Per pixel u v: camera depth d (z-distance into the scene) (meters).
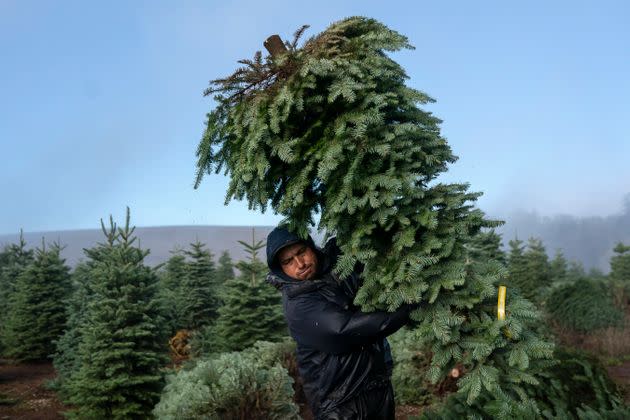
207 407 5.46
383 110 2.62
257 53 2.64
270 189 2.71
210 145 2.78
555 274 20.77
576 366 4.04
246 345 9.32
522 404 2.48
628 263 20.23
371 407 2.64
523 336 2.46
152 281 8.45
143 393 7.55
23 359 12.06
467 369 2.57
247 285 9.78
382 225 2.48
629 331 11.93
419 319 2.46
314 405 2.72
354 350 2.60
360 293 2.46
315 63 2.45
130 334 7.44
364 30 2.81
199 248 14.50
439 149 2.64
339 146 2.37
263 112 2.54
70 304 10.07
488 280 2.46
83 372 7.45
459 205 2.56
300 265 2.68
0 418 8.00
